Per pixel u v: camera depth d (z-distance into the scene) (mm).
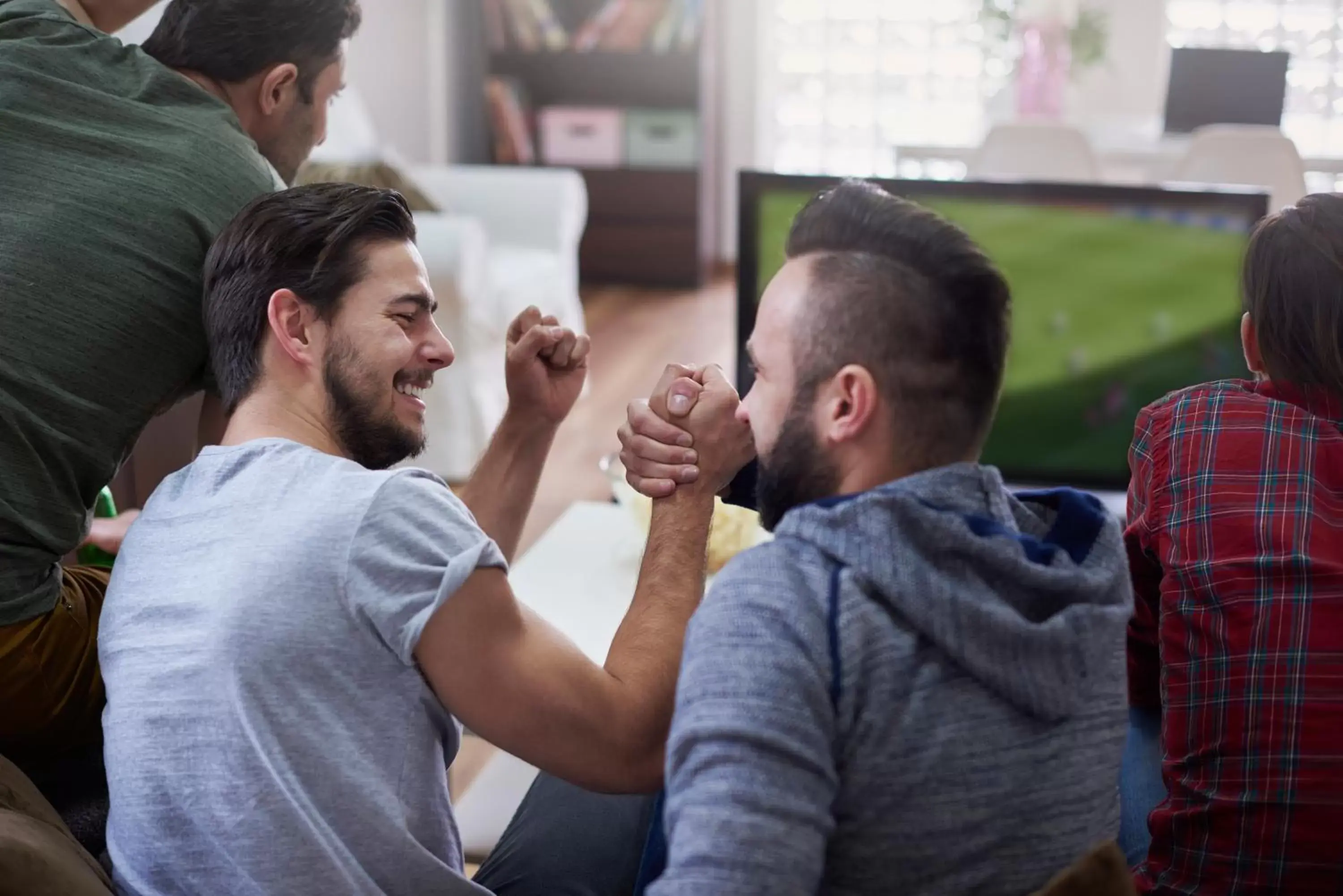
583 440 4449
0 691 1513
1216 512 1331
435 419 3939
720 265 7355
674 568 1321
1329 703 1251
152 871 1179
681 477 1337
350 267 1301
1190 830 1304
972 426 985
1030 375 2637
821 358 978
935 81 7074
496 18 6984
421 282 1345
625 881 1463
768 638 900
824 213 1004
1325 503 1316
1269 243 1385
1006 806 928
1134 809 1544
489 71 7055
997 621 901
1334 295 1337
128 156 1560
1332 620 1267
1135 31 6559
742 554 970
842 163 7250
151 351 1555
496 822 1988
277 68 1721
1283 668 1264
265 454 1232
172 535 1214
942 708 911
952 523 917
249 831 1131
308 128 1811
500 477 1653
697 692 903
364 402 1315
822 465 996
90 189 1531
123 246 1527
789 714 879
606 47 6902
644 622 1289
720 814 859
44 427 1489
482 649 1161
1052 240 2557
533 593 2156
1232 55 5355
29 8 1640
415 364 1341
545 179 4762
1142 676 1595
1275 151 4469
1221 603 1302
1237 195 2480
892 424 976
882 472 988
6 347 1473
